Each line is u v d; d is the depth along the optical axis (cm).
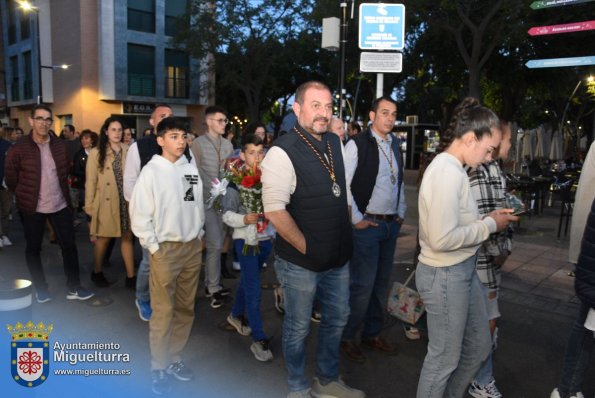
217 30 2116
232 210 393
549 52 1502
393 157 364
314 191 271
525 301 492
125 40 2355
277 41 2212
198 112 2741
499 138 241
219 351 379
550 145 1506
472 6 1378
